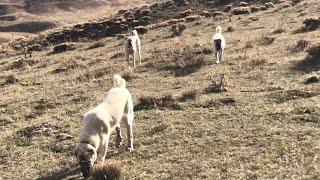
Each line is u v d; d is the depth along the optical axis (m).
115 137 12.83
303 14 35.06
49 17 120.88
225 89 16.44
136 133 12.91
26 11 130.25
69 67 27.58
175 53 24.97
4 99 20.53
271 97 14.71
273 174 9.07
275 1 47.81
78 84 22.17
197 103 15.09
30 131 14.30
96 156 9.91
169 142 11.82
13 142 13.55
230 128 12.19
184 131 12.45
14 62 33.69
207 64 22.12
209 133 12.05
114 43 38.50
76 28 51.44
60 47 39.66
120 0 137.38
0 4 136.12
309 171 8.95
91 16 104.94
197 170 9.78
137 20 50.97
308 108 12.73
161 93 17.33
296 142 10.48
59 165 11.39
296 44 23.14
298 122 11.96
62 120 15.48
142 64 24.69
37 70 29.64
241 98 15.06
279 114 12.75
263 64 19.94
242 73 18.97
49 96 20.09
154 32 40.53
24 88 23.20
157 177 9.74
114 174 9.75
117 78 11.91
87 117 10.16
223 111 13.89
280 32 28.69
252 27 33.25
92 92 19.81
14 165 11.74
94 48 38.25
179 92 17.06
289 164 9.43
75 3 133.50
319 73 16.97
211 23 39.12
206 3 52.97
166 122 13.37
